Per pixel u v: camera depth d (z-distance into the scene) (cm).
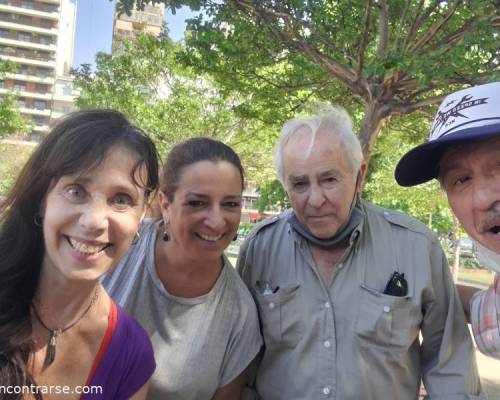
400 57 178
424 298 82
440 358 82
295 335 82
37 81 2639
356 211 84
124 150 57
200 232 75
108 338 63
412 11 242
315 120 82
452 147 65
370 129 238
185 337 78
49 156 56
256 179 555
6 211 60
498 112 61
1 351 57
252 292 88
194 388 78
